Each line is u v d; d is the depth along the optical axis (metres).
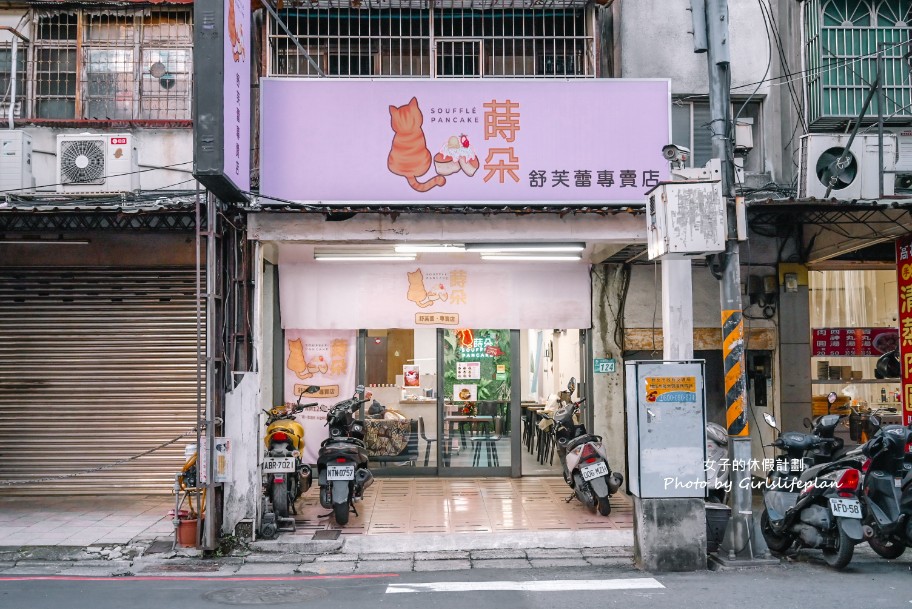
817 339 11.55
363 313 11.35
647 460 7.40
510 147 8.88
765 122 11.16
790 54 10.94
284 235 8.49
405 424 11.65
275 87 8.72
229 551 7.94
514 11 11.05
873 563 7.52
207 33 7.37
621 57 10.98
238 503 8.16
